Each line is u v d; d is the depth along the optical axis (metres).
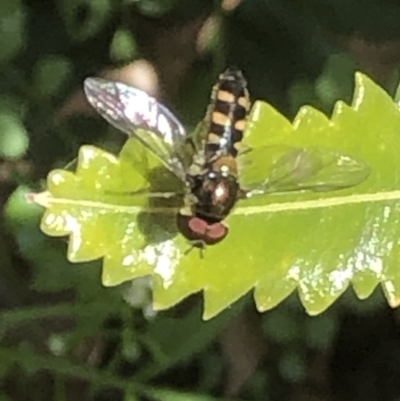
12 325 0.07
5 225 0.07
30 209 0.07
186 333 0.07
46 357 0.07
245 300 0.07
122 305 0.07
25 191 0.07
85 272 0.07
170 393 0.07
